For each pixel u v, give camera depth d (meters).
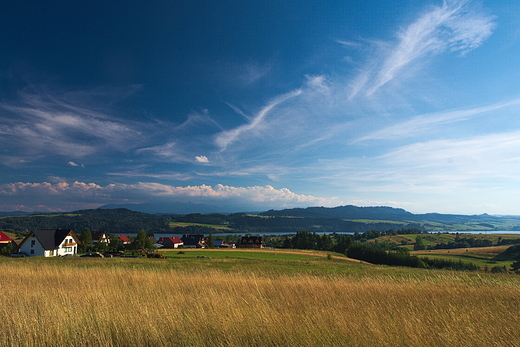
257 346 5.52
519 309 7.62
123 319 6.50
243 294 9.25
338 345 5.40
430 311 7.38
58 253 55.84
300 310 7.30
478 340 5.57
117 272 14.45
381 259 73.31
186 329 6.13
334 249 114.50
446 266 62.75
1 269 15.41
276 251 74.50
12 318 6.40
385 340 5.56
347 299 8.74
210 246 126.06
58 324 6.18
